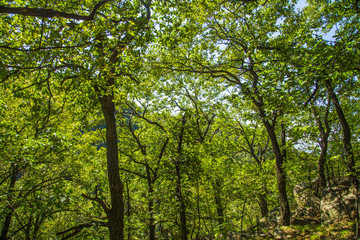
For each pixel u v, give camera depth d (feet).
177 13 28.02
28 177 31.81
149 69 38.04
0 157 26.16
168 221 30.07
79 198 21.16
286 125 44.21
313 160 31.50
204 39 40.83
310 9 38.40
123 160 49.67
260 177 32.24
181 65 40.63
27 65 20.22
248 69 38.96
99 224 23.15
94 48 23.30
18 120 37.35
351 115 40.50
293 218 30.35
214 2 32.73
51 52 20.93
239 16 37.42
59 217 45.39
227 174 31.24
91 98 28.22
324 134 29.60
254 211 34.40
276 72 22.88
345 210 23.86
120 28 20.66
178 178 29.89
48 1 19.53
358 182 21.04
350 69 19.47
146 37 22.65
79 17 15.96
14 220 35.06
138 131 56.29
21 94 23.63
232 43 39.55
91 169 39.91
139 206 53.42
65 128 42.63
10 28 22.57
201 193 30.78
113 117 27.58
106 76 23.75
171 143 38.19
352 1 23.62
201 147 42.37
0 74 15.80
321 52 20.16
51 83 26.45
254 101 35.47
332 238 20.25
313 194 32.48
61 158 31.71
